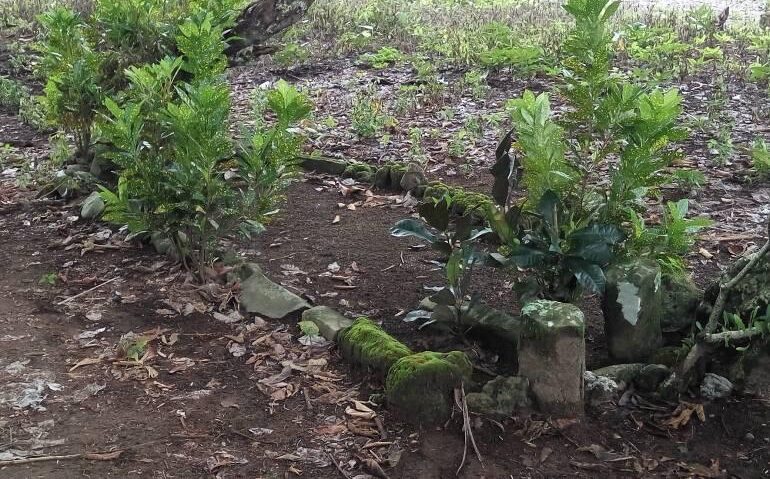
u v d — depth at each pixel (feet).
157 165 13.20
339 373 11.08
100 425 9.92
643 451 9.45
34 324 12.46
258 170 13.12
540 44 31.99
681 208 11.19
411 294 13.33
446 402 9.86
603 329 11.98
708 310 11.03
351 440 9.62
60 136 20.85
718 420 9.93
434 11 43.65
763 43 32.04
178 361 11.42
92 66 18.57
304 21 37.40
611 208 11.29
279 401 10.44
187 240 14.40
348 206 17.58
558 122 11.71
